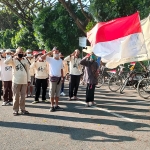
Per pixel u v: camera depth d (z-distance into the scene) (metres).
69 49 18.89
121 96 10.27
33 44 25.89
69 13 17.38
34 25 19.28
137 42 6.93
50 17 18.64
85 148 4.75
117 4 14.36
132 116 7.05
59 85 7.83
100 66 13.31
